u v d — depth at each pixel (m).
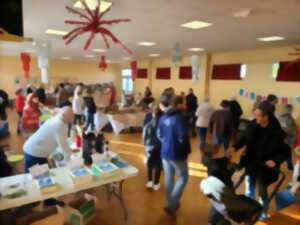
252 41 5.25
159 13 3.11
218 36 4.70
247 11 2.91
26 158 2.46
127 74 13.18
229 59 7.43
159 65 10.65
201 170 3.98
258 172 2.09
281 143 2.04
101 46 6.59
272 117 2.09
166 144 2.49
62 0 2.67
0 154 2.22
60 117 2.40
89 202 2.50
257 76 6.66
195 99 6.55
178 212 2.74
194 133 6.48
